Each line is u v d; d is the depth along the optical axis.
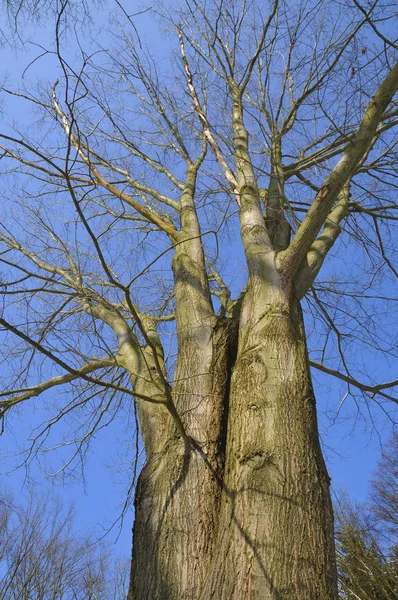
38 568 11.59
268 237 4.74
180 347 4.56
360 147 4.42
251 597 2.79
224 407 4.05
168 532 3.43
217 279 6.36
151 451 4.04
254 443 3.39
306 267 4.41
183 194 6.07
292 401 3.57
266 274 4.29
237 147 5.83
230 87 6.77
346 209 5.18
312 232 4.28
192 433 3.88
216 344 4.39
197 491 3.58
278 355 3.80
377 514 11.95
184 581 3.21
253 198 5.14
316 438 3.52
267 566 2.88
